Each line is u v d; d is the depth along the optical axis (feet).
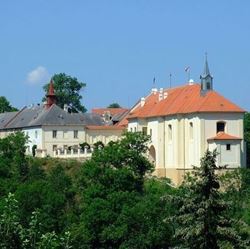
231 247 153.28
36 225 126.31
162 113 497.87
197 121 453.99
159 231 333.01
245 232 167.02
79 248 341.41
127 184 412.98
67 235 129.59
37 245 123.95
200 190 156.97
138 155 457.68
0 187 420.36
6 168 484.74
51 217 360.89
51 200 377.50
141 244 332.39
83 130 613.11
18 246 122.21
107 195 382.42
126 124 603.67
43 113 624.59
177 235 156.25
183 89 513.04
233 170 433.07
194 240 155.12
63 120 610.24
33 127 619.67
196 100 470.80
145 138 476.54
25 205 373.61
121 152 446.60
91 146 566.36
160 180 468.75
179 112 473.26
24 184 416.67
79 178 450.30
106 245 354.33
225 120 453.58
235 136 450.71
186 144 470.39
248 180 425.69
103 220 354.33
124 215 343.26
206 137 451.94
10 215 124.16
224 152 442.50
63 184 449.89
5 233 122.11
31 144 621.31
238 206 363.15
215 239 153.89
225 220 156.76
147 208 345.10
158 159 501.15
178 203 158.92
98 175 421.59
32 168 497.46
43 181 448.24
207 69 473.26
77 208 401.29
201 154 451.12
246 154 481.87
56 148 590.55
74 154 533.96
